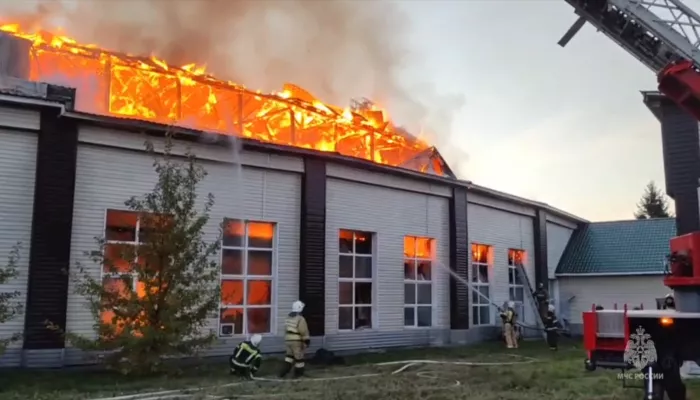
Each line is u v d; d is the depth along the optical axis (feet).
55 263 46.32
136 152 52.13
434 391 38.96
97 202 49.78
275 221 59.98
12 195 45.93
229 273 56.59
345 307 65.31
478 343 78.07
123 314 43.42
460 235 78.64
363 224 67.77
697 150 59.00
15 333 43.83
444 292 76.48
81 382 41.29
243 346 45.85
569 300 99.55
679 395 31.60
